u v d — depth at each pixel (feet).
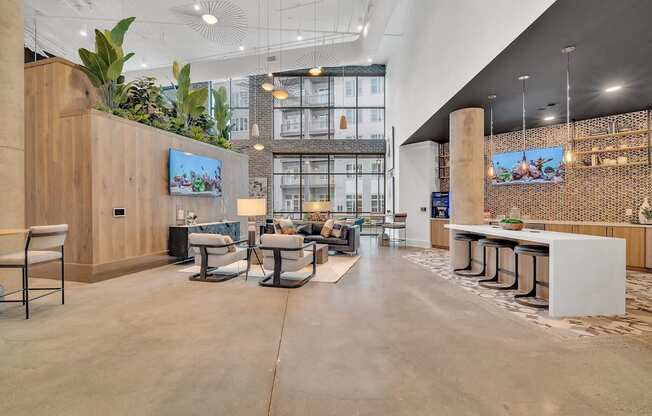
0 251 13.71
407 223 31.12
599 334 9.57
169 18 25.85
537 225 20.06
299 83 42.88
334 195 43.98
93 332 9.58
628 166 20.01
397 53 32.01
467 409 5.95
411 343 8.88
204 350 8.39
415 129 25.03
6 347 8.55
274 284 15.11
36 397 6.28
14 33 13.92
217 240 15.74
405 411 5.89
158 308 11.89
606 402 6.17
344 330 9.80
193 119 26.45
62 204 16.31
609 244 11.32
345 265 20.45
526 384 6.81
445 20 18.10
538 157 23.89
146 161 19.25
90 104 17.94
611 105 18.48
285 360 7.84
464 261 18.99
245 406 6.02
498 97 17.21
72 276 16.15
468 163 18.69
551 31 10.66
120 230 17.42
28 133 16.84
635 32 10.70
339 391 6.53
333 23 27.89
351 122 43.27
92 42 29.68
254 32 29.14
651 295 13.73
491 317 11.03
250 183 41.65
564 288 11.14
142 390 6.53
